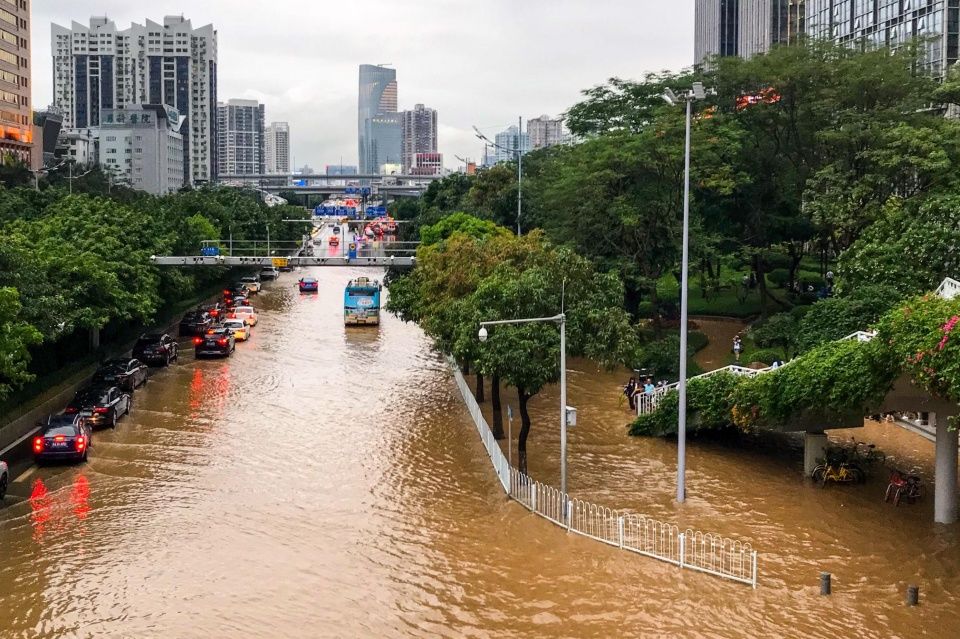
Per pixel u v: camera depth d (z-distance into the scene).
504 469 33.22
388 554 27.00
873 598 23.53
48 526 29.64
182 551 27.34
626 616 22.55
